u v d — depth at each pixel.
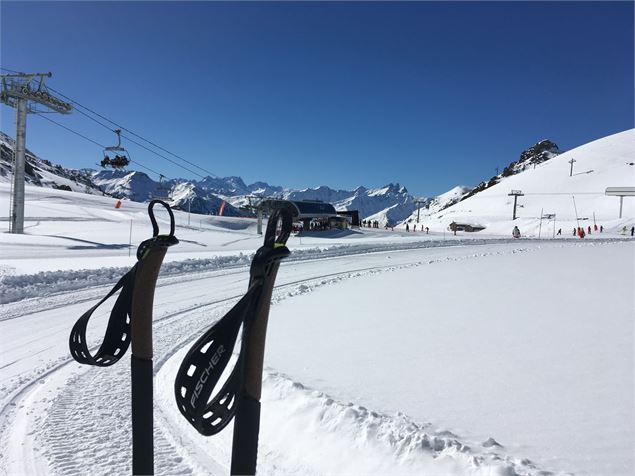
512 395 4.35
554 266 17.80
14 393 4.96
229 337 1.00
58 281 12.64
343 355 5.90
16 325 8.23
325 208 61.50
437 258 23.73
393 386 4.66
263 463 3.41
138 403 1.28
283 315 9.00
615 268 16.75
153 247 1.28
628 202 108.44
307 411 3.95
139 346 1.29
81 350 1.29
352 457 3.27
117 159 30.05
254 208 50.59
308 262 21.45
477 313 8.66
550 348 6.07
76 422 4.20
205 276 15.49
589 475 2.88
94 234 36.72
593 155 154.88
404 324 7.80
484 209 133.38
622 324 7.46
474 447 3.24
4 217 45.12
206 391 0.99
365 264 20.77
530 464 2.96
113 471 3.36
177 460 3.47
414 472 2.99
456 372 5.10
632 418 3.77
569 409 3.98
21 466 3.43
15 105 31.77
